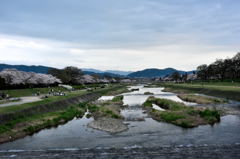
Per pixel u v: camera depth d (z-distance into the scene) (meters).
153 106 63.25
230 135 31.19
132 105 66.50
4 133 31.95
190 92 114.56
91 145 28.27
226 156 23.62
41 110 48.78
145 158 23.53
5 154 25.62
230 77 169.00
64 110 55.16
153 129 35.69
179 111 46.16
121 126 37.47
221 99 73.06
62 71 155.62
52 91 95.50
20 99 62.47
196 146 26.83
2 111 38.78
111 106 61.41
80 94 83.75
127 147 27.14
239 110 51.44
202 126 36.78
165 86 199.75
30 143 29.64
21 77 104.69
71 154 25.25
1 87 82.06
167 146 27.09
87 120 45.31
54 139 31.38
